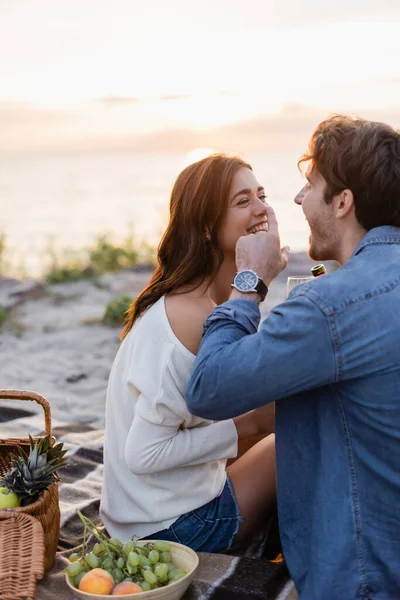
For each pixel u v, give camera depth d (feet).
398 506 6.93
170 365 8.23
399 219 7.21
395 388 6.73
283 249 8.38
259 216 8.84
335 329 6.66
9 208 131.95
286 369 6.73
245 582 8.13
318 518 7.13
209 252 8.77
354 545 6.97
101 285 37.40
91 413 16.80
